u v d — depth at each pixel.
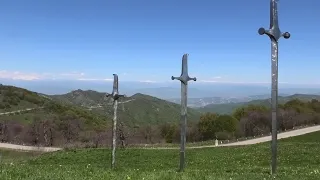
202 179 16.33
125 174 17.50
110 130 102.19
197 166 34.81
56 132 106.88
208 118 116.06
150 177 16.42
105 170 20.67
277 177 17.58
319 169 23.94
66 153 49.94
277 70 18.67
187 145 80.81
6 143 96.81
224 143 81.25
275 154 18.98
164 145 79.06
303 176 18.09
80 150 52.81
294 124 109.25
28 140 102.50
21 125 120.94
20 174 16.23
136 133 111.06
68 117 143.12
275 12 18.56
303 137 79.31
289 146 50.81
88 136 101.81
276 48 18.59
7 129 111.56
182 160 22.30
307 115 113.12
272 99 18.83
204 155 47.72
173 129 116.19
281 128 109.25
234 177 17.61
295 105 130.75
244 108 131.00
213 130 113.50
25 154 72.94
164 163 39.34
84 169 21.05
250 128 110.75
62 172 17.83
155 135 115.88
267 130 107.88
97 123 145.75
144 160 43.28
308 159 36.25
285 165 33.06
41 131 104.38
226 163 37.31
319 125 102.31
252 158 39.81
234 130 112.56
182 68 22.28
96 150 52.25
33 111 161.88
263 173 20.48
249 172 21.97
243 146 60.47
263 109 127.38
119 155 47.72
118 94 25.78
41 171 18.14
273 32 18.42
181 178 16.38
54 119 131.88
